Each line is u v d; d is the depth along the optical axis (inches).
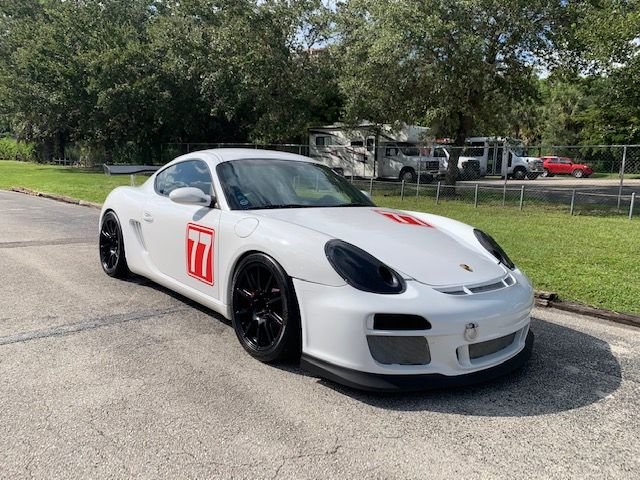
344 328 111.0
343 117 816.3
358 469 88.7
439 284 115.6
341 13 763.4
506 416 109.1
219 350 139.0
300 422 103.5
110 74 1035.9
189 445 94.6
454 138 759.1
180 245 162.9
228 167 162.4
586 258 269.7
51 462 88.6
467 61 591.8
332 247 119.2
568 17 600.4
